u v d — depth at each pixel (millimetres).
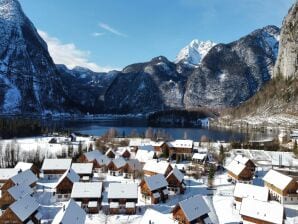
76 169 117062
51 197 99812
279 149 198750
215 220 80938
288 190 96375
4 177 107188
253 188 91188
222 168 138625
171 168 117312
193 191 107062
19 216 73750
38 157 150125
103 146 183750
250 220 78750
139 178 120375
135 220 82625
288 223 78312
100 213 87625
